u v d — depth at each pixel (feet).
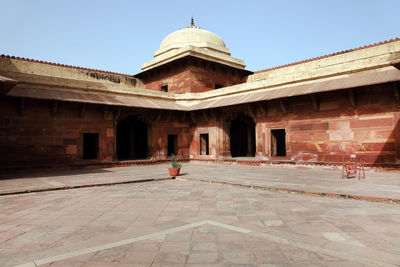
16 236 12.59
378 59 34.40
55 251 10.84
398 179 26.45
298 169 37.52
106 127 44.32
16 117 36.14
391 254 10.23
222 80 60.75
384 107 31.89
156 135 50.52
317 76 39.42
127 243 11.62
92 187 25.70
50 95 37.32
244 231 12.94
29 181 28.14
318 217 15.03
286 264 9.53
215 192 22.74
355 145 33.96
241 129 60.13
